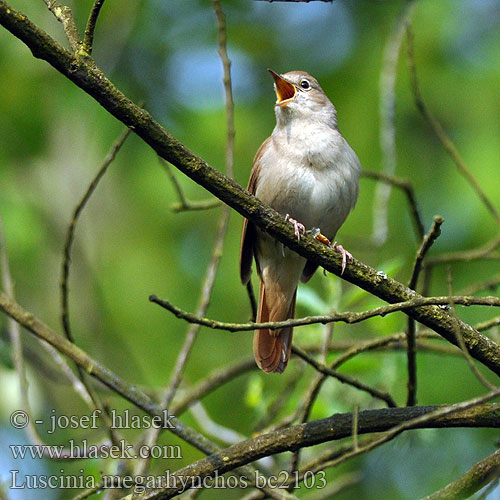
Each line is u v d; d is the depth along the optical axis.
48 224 12.05
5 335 8.22
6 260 7.15
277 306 8.01
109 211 12.27
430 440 8.38
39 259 11.63
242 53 12.41
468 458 10.17
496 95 11.27
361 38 12.20
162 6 12.20
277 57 12.45
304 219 7.77
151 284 11.80
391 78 8.65
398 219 11.25
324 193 7.62
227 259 11.82
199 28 12.22
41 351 10.55
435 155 11.27
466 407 4.67
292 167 7.64
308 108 7.93
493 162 10.82
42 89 11.07
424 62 11.52
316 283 11.40
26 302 11.66
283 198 7.68
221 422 10.95
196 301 11.64
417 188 11.17
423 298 5.38
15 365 7.39
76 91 11.09
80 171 12.08
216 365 11.36
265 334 7.20
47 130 11.23
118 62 11.87
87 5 10.94
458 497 5.44
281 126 7.96
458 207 10.79
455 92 11.34
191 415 9.70
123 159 11.91
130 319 11.64
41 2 10.78
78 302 11.75
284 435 5.62
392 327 8.23
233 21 12.55
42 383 10.52
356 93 11.62
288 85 8.12
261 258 7.98
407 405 6.48
